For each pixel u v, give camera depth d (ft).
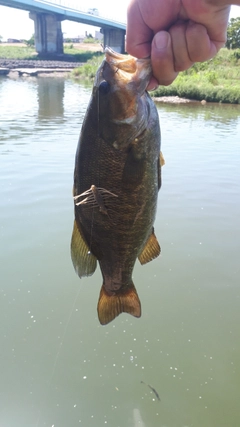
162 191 4.45
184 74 17.04
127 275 1.11
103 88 0.96
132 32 0.91
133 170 0.96
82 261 1.09
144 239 1.07
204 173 5.15
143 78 0.93
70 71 22.88
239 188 4.59
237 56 19.88
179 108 11.50
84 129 1.01
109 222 1.01
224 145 6.75
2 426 1.77
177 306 2.52
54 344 2.22
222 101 13.12
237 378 2.04
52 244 3.16
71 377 2.04
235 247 3.21
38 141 6.56
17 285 2.66
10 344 2.20
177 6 0.84
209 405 1.91
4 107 10.34
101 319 1.17
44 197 4.09
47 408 1.87
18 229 3.38
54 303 2.51
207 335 2.30
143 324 2.38
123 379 2.04
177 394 1.96
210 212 3.89
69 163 5.29
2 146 6.16
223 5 0.81
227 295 2.62
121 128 0.95
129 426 1.80
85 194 0.99
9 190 4.26
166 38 0.86
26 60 25.31
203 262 2.99
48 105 11.00
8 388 1.97
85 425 1.81
